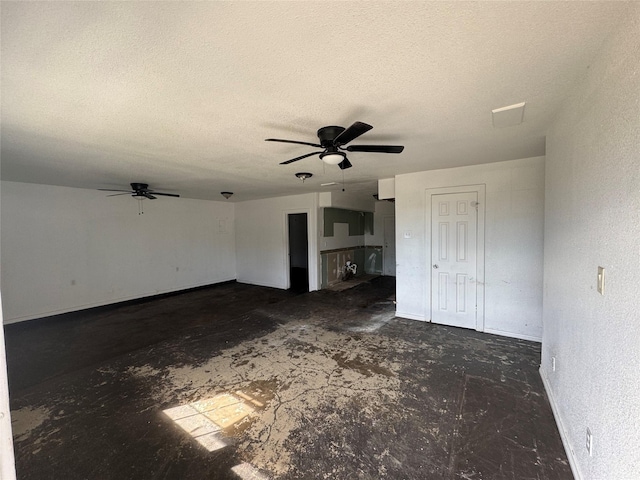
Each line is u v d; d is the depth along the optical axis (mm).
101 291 5645
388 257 8570
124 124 2229
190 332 4129
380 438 1943
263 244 7676
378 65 1487
